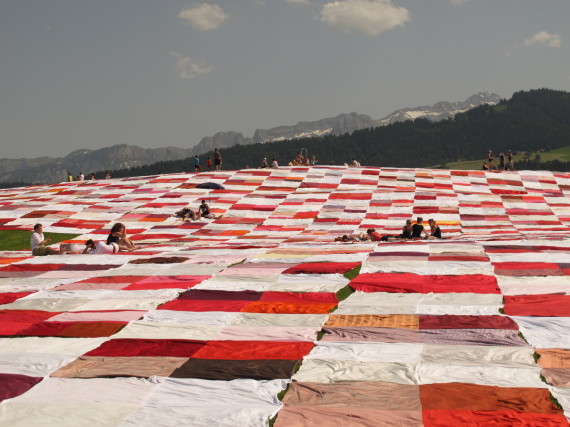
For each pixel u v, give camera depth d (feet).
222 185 170.30
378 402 30.53
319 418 28.91
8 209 144.05
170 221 133.59
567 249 69.46
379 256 68.95
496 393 31.09
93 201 153.38
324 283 57.21
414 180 175.22
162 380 34.35
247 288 56.39
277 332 43.04
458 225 128.57
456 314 45.78
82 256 76.28
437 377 33.50
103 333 43.68
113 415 29.89
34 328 45.32
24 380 34.60
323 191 163.43
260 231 123.75
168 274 63.52
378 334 41.60
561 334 39.91
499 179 176.04
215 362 37.14
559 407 29.37
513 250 69.56
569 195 159.53
